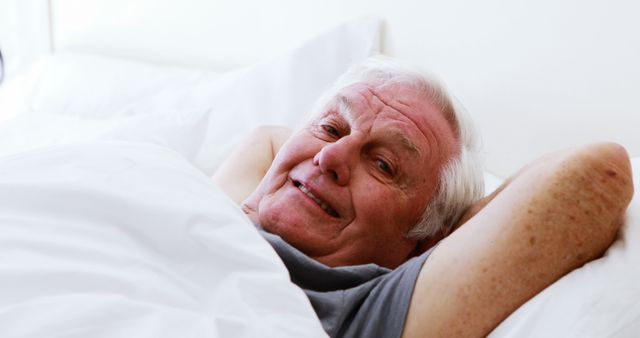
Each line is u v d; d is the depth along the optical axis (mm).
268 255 815
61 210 821
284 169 1187
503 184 1184
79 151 901
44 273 730
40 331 667
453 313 913
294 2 1938
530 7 1521
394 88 1203
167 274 784
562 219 904
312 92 1786
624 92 1393
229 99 1834
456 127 1220
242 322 730
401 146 1147
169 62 2217
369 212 1131
